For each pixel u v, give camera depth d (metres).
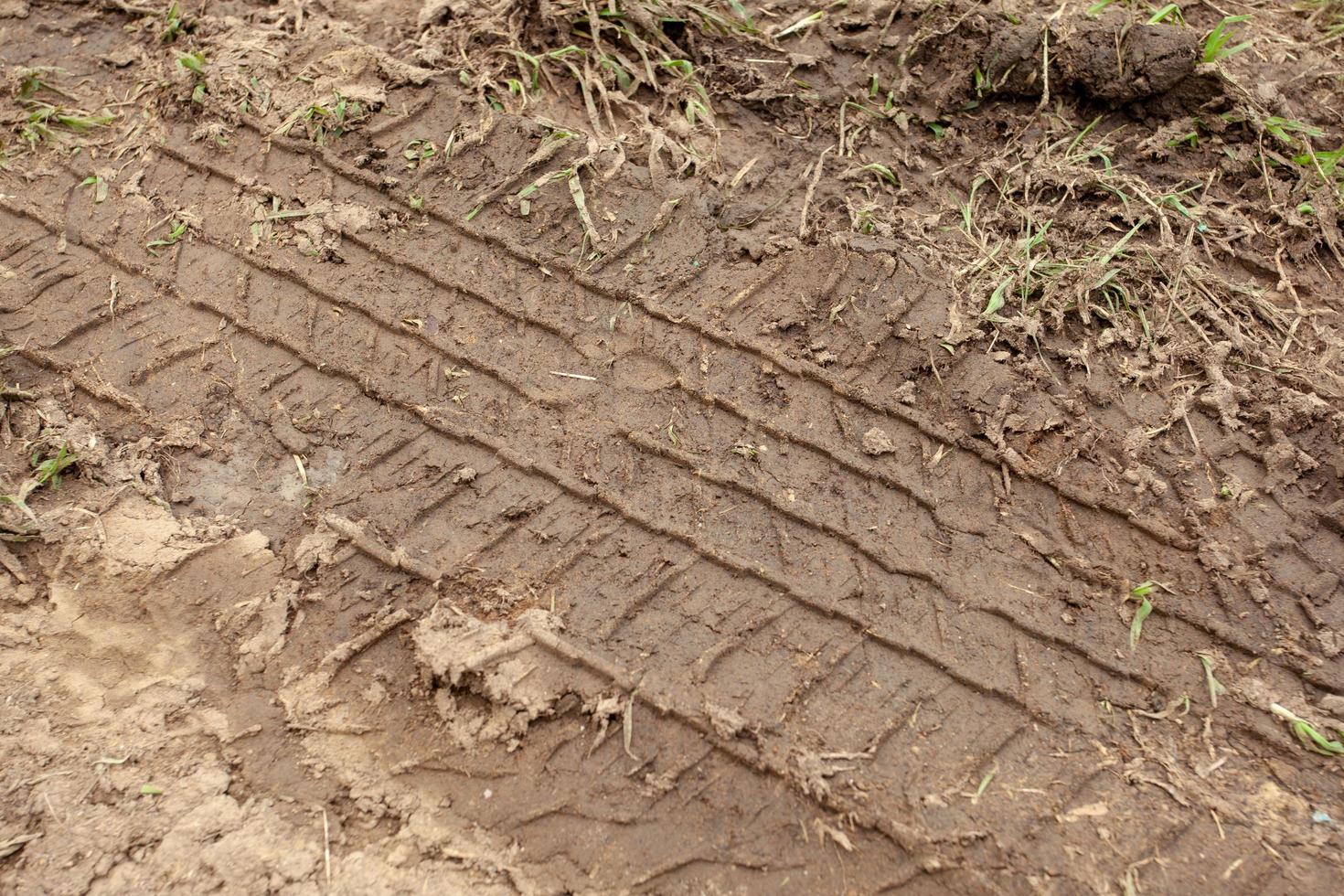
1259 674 2.02
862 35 3.00
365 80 2.83
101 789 1.90
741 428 2.30
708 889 1.80
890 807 1.84
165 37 3.00
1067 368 2.40
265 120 2.77
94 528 2.18
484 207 2.62
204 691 2.01
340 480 2.26
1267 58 3.04
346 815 1.89
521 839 1.86
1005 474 2.25
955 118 2.89
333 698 2.00
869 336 2.41
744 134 2.87
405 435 2.31
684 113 2.89
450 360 2.41
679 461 2.25
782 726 1.93
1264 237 2.67
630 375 2.38
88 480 2.26
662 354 2.40
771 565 2.12
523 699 1.94
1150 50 2.78
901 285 2.46
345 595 2.10
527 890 1.80
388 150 2.71
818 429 2.30
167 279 2.54
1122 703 1.99
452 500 2.22
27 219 2.66
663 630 2.04
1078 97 2.87
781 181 2.76
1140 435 2.29
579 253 2.55
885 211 2.69
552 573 2.11
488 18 2.97
